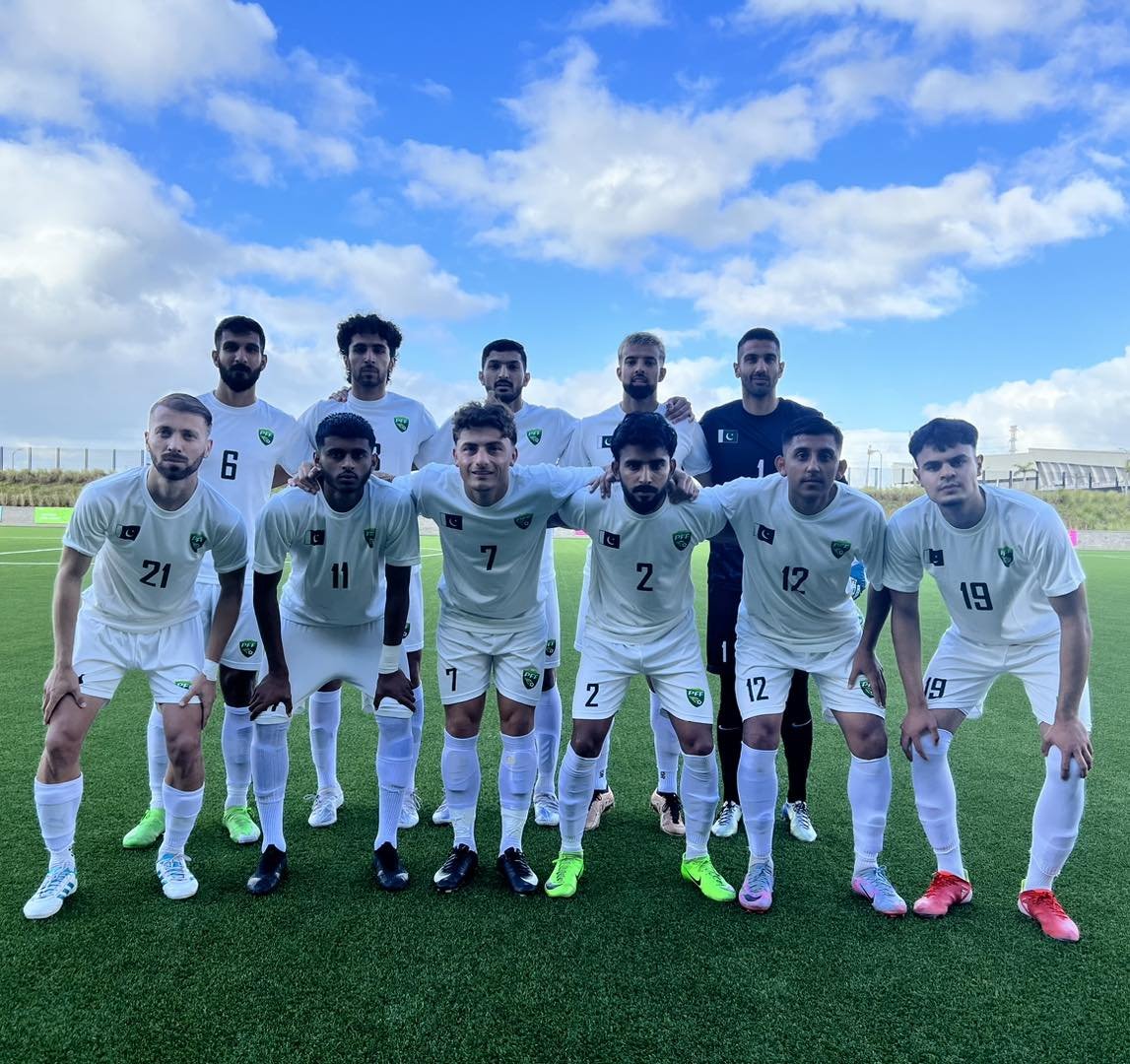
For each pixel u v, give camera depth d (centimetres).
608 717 288
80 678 269
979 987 220
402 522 285
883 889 267
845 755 444
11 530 2370
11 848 296
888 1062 189
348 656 307
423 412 426
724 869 304
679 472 286
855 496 286
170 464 258
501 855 288
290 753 430
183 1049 188
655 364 371
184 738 272
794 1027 201
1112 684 617
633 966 227
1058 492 3781
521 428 414
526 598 300
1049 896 259
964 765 420
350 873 288
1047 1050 194
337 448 261
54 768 257
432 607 988
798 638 299
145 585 278
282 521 272
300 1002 207
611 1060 187
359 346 391
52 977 216
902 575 285
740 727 346
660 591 289
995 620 278
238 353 351
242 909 258
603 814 355
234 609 296
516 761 292
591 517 289
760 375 372
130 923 247
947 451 260
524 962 229
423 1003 207
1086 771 251
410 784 335
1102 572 1605
